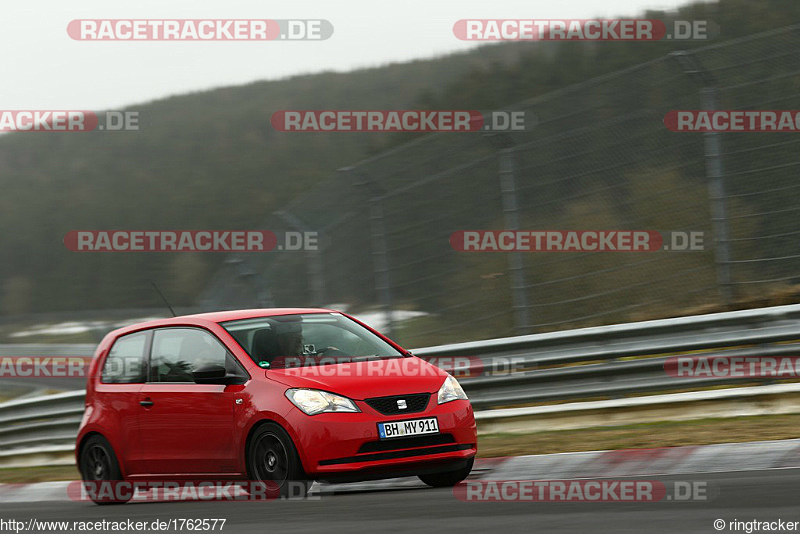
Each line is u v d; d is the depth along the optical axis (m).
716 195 39.69
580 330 35.53
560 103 44.84
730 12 92.69
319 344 24.58
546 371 35.38
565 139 44.12
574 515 15.40
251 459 22.70
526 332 41.88
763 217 41.41
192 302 183.50
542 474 24.66
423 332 44.47
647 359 34.06
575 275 44.84
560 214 43.81
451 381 23.83
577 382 35.06
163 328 26.11
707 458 23.53
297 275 47.69
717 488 18.00
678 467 23.17
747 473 20.67
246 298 49.50
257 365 23.36
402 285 45.47
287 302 47.78
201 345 24.81
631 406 33.81
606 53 116.88
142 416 25.22
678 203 43.06
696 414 32.66
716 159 40.00
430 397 22.92
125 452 25.66
